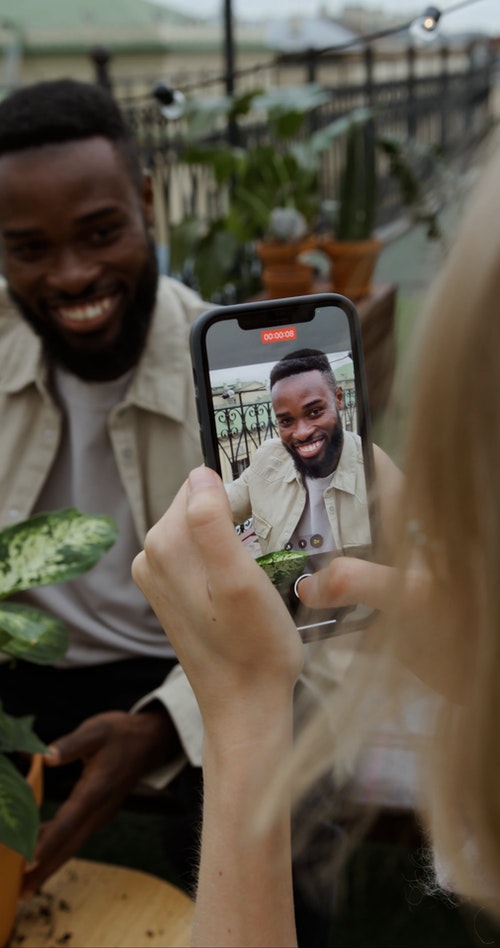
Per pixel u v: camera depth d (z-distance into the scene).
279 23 5.54
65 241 1.27
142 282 1.33
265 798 0.51
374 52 5.02
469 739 0.44
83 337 1.32
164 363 1.36
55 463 1.40
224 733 0.57
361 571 0.57
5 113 1.25
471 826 0.49
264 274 2.51
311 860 1.06
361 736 0.51
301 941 1.12
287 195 2.76
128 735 1.17
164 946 1.03
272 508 0.71
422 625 0.47
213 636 0.56
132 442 1.35
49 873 1.08
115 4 7.04
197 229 2.72
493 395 0.39
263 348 0.72
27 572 0.98
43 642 1.00
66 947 1.02
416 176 2.94
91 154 1.25
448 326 0.39
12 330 1.43
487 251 0.38
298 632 0.61
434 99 6.07
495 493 0.39
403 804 1.12
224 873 0.56
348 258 2.40
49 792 1.37
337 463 0.71
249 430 0.72
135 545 1.38
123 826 1.69
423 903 1.48
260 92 2.80
